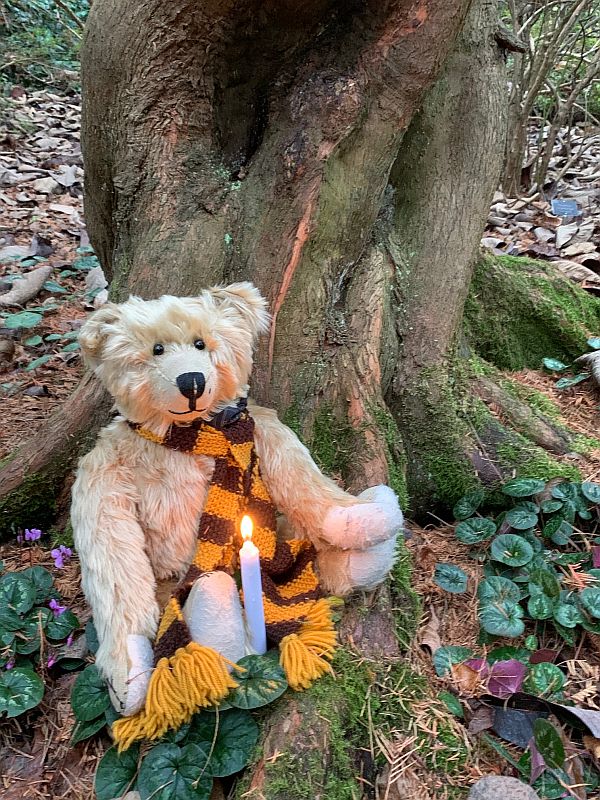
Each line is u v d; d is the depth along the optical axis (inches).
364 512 66.6
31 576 82.3
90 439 94.2
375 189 89.9
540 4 204.7
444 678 71.2
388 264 103.4
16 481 94.5
